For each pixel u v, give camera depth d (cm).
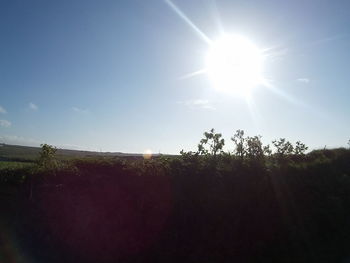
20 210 972
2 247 912
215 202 1165
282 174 1380
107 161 1166
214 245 1088
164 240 1046
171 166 1212
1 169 1030
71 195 1013
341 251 1216
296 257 1143
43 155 1078
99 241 980
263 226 1199
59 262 921
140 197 1075
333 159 1727
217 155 1355
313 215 1305
